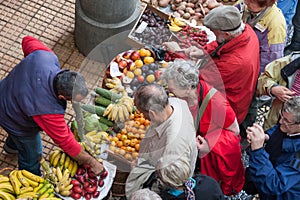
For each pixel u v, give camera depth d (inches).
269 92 144.7
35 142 137.8
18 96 124.2
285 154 127.3
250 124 166.2
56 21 196.5
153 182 122.1
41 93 121.8
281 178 124.6
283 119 124.1
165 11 181.2
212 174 138.6
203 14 180.2
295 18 175.0
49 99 122.0
